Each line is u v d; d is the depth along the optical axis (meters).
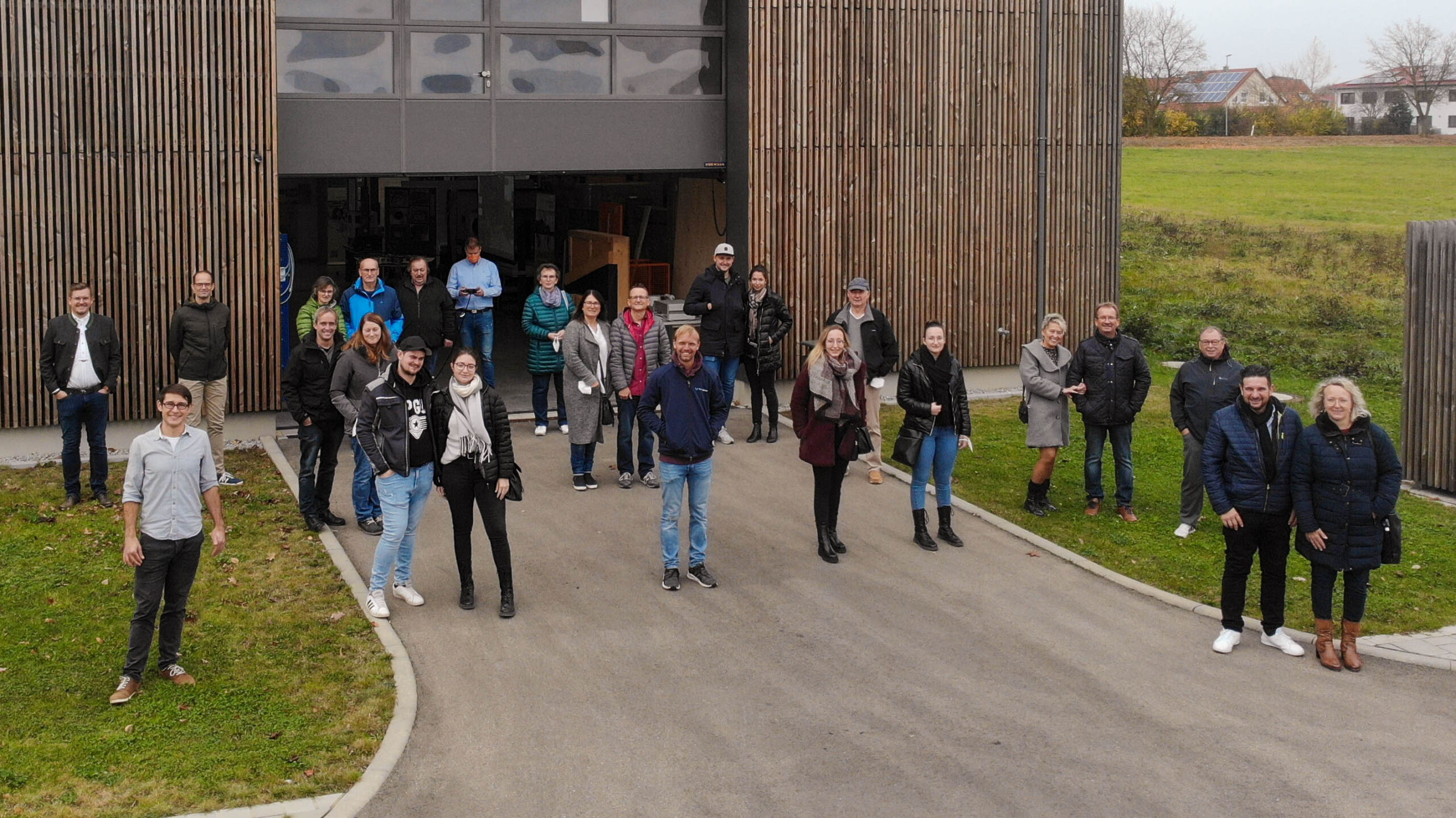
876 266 14.99
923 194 15.11
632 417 11.79
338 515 10.80
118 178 12.29
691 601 9.26
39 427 12.37
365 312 12.34
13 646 8.08
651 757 6.92
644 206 17.78
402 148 13.59
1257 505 8.44
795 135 14.47
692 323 16.12
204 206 12.55
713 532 10.78
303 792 6.47
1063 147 15.68
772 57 14.29
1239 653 8.59
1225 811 6.42
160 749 6.85
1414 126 60.34
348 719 7.27
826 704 7.61
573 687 7.79
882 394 15.16
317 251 25.19
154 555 7.47
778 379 14.83
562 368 13.35
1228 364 10.79
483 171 13.91
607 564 9.94
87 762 6.68
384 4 13.43
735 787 6.60
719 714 7.46
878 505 11.63
